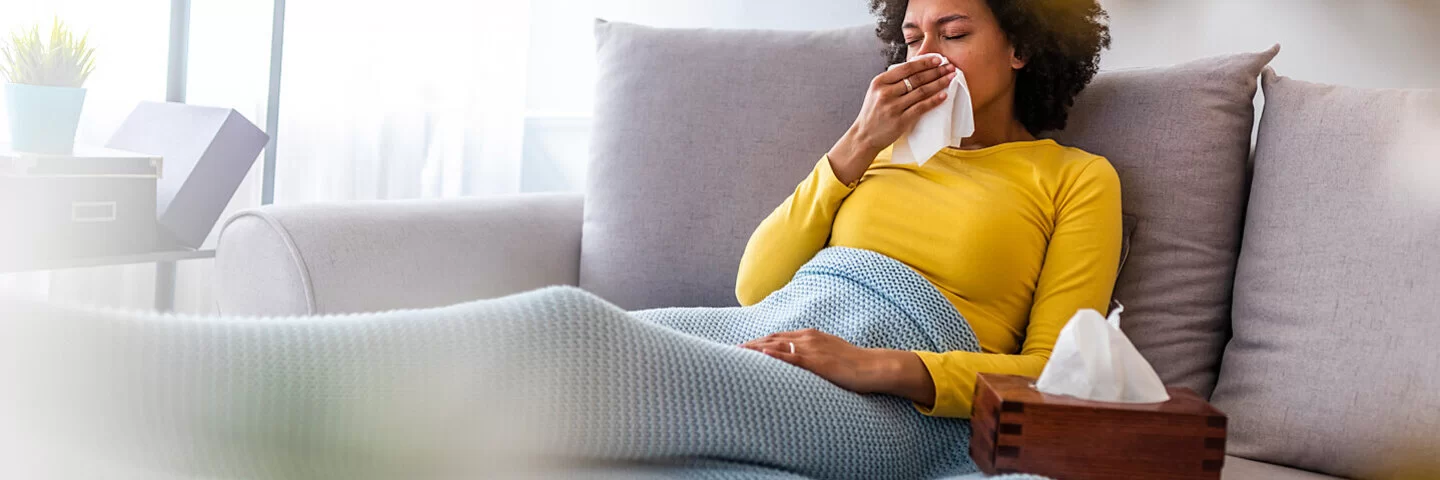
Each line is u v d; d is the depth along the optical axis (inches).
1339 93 51.6
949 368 44.2
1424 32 61.1
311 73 87.6
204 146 70.9
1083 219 51.7
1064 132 58.2
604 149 67.2
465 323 33.9
